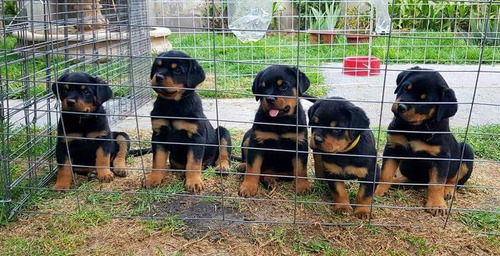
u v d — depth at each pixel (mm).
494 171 1190
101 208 958
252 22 2295
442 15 2537
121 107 1678
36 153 1172
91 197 995
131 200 989
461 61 2369
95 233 871
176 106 1044
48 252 818
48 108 1156
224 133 1194
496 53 2504
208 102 1827
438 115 934
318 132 901
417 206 991
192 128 1050
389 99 1866
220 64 2254
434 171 965
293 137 1023
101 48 1617
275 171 1107
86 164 1131
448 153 963
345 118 899
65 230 879
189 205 970
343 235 866
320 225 893
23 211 942
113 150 1160
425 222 923
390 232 882
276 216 934
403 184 1013
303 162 1031
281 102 979
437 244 844
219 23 3008
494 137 1381
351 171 925
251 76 2100
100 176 1093
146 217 921
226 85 1983
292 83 1019
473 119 1614
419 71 972
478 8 2537
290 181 1108
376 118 1630
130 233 869
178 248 827
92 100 1050
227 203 978
